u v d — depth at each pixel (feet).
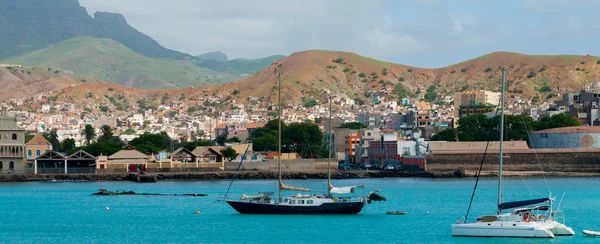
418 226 483.92
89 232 479.41
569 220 507.30
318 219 514.27
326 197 536.01
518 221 416.26
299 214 526.98
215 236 455.63
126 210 592.60
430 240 429.38
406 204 608.60
